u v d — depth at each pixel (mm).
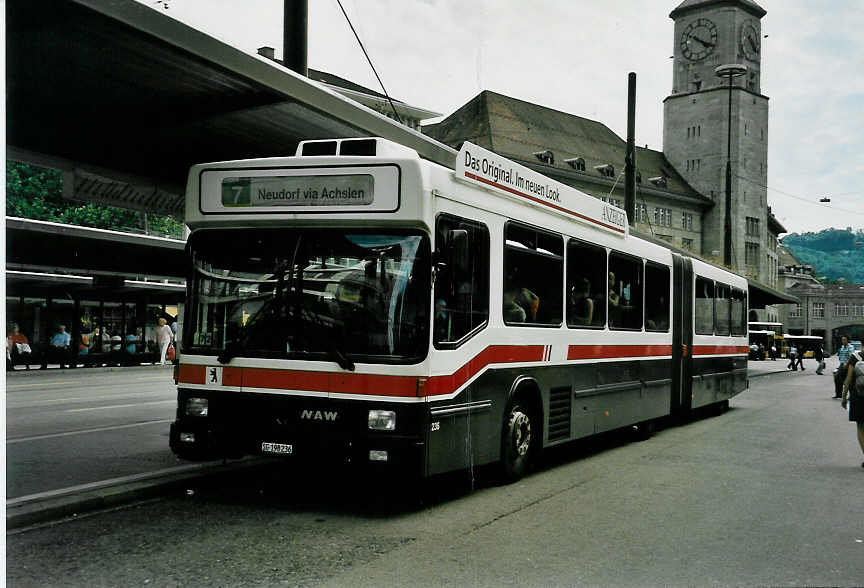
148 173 13922
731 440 13703
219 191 7660
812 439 14008
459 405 7711
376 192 7219
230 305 7590
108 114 11094
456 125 85125
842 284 139000
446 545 6402
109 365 33875
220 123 11742
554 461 11047
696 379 15844
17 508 6863
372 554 6098
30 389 21531
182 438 7617
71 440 11086
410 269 7172
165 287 34250
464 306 7828
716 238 100062
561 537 6750
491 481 9242
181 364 7711
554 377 9867
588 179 86438
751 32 101312
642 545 6555
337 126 11766
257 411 7371
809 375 44625
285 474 9219
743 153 100500
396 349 7098
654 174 98812
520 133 84625
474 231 8055
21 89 10078
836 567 6062
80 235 26859
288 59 12820
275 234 7516
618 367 11922
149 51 8836
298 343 7289
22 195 51812
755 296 47719
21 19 7910
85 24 7984
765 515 7793
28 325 31766
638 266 12789
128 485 7820
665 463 10969
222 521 7012
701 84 101938
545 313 9641
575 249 10477
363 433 7047
